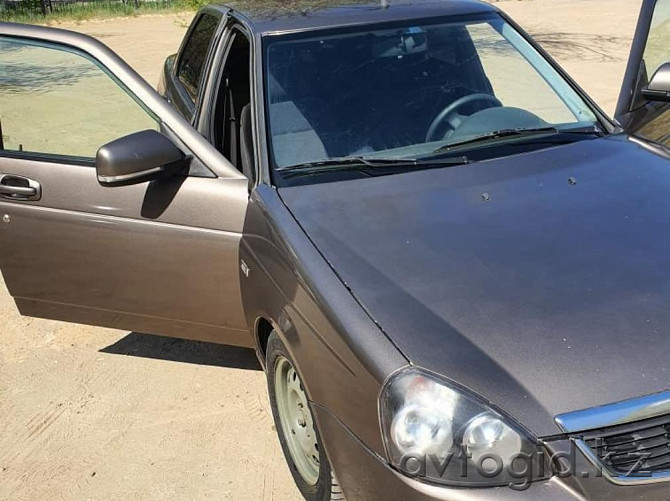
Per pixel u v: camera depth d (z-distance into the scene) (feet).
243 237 10.33
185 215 10.72
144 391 12.81
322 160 10.59
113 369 13.48
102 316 11.99
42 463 11.29
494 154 10.77
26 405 12.66
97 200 11.15
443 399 6.93
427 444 6.89
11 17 69.51
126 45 50.37
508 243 8.70
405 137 10.98
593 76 33.63
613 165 10.43
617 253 8.44
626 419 6.76
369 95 11.27
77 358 13.89
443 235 8.92
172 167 10.61
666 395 6.85
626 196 9.62
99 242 11.30
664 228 8.89
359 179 10.24
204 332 11.44
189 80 14.88
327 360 8.01
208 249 10.69
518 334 7.36
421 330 7.48
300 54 11.53
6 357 14.07
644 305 7.64
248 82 11.68
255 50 11.49
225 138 12.81
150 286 11.30
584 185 9.90
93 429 11.95
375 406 7.25
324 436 8.10
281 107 11.04
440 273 8.25
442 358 7.16
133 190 10.97
